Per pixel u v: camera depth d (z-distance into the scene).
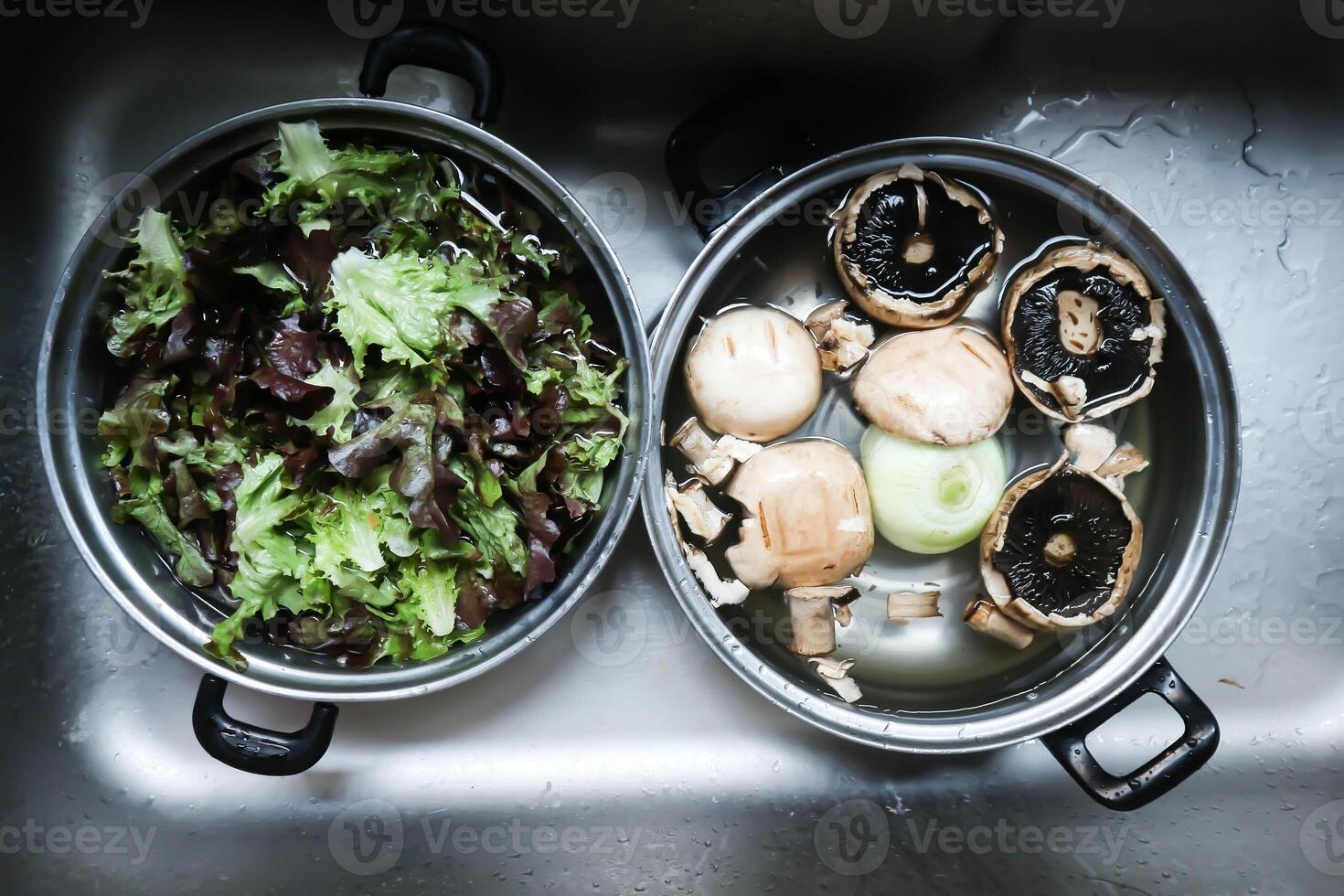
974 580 0.51
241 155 0.44
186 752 0.53
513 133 0.53
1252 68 0.55
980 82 0.54
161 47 0.51
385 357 0.43
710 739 0.54
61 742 0.52
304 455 0.43
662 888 0.51
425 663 0.46
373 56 0.45
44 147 0.51
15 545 0.52
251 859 0.51
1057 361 0.48
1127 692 0.49
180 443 0.45
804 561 0.47
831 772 0.54
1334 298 0.56
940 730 0.48
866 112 0.54
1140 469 0.50
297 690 0.45
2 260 0.51
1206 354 0.48
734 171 0.54
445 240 0.45
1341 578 0.56
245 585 0.44
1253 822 0.54
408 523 0.44
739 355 0.47
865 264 0.48
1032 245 0.49
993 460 0.49
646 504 0.46
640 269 0.54
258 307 0.45
